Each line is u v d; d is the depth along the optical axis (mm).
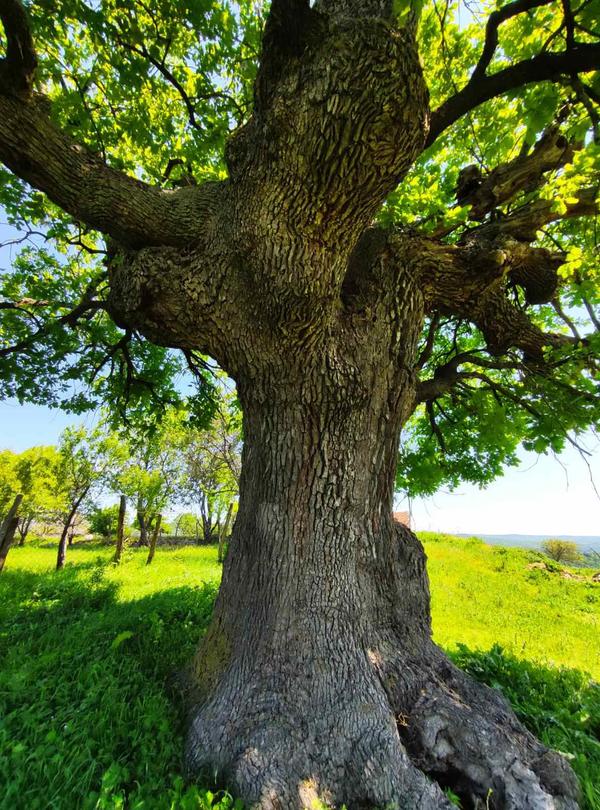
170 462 21016
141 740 2619
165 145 6125
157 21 4664
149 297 3057
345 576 3039
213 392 7922
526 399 5156
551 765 2492
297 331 2889
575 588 12602
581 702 3889
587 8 2830
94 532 27125
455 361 5039
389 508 3508
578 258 3658
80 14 3939
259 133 2557
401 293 3598
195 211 3102
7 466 21672
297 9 2123
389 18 2324
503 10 2867
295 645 2826
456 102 3260
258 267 2691
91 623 5027
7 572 9617
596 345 4133
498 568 14672
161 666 3713
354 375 3160
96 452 14266
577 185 3250
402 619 3244
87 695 3033
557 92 3191
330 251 2672
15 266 7367
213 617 3340
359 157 2297
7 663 3717
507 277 4859
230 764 2387
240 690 2727
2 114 2586
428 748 2518
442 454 7078
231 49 5090
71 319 6641
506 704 3010
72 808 2037
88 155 2938
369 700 2625
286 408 3160
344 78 2137
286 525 3094
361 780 2299
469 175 4309
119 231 3049
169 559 15602
